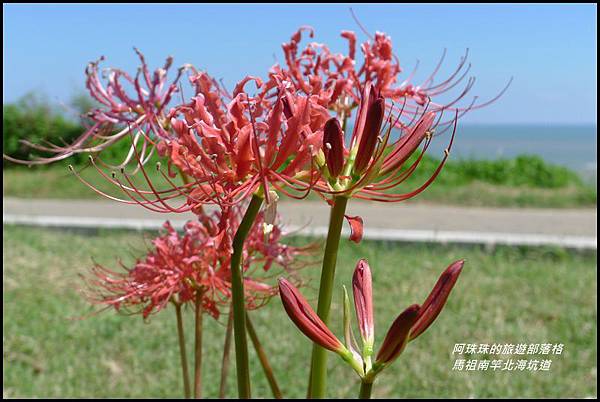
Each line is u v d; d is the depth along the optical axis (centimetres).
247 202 230
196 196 157
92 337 529
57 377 473
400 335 136
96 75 225
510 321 566
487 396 445
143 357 498
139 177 876
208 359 493
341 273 650
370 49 214
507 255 738
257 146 147
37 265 682
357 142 157
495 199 1105
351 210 1019
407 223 930
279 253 226
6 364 487
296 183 152
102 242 759
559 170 1369
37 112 1312
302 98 148
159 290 225
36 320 558
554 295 622
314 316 143
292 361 490
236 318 164
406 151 149
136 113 224
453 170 1334
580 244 742
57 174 1236
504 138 11625
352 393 449
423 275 666
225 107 158
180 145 155
